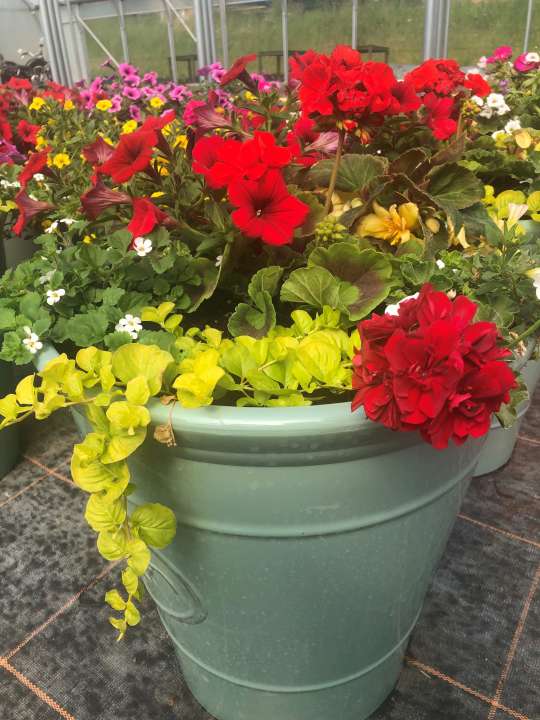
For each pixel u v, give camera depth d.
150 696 1.19
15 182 1.72
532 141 1.71
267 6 7.87
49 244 1.13
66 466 1.86
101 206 1.00
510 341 0.78
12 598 1.41
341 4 7.46
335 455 0.67
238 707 1.06
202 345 0.82
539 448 1.87
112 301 0.96
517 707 1.14
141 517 0.73
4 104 2.82
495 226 0.97
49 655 1.28
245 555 0.78
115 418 0.66
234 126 1.10
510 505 1.64
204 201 1.00
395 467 0.72
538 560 1.46
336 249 0.90
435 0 4.57
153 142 0.90
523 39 6.35
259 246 1.01
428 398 0.58
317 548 0.77
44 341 0.91
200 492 0.73
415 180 1.10
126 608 0.74
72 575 1.47
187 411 0.66
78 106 2.89
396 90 1.05
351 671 0.99
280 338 0.78
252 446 0.66
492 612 1.34
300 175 1.12
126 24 8.98
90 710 1.17
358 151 1.20
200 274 1.04
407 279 0.93
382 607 0.91
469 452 0.84
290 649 0.91
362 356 0.62
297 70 1.12
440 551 0.97
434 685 1.19
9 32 9.98
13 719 1.16
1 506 1.70
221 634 0.92
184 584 0.88
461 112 1.52
